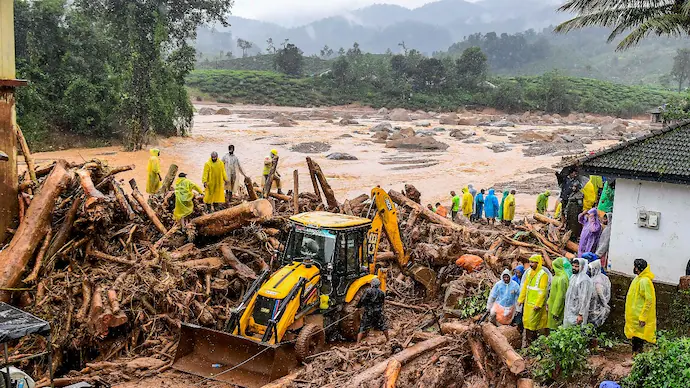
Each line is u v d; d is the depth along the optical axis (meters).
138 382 10.94
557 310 11.11
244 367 10.98
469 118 101.31
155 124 54.75
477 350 10.95
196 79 135.50
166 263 13.74
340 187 37.03
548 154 56.06
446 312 14.11
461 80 140.00
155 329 12.64
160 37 50.62
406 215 20.53
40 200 13.38
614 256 14.19
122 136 51.75
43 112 47.50
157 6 52.09
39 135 46.19
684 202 13.32
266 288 11.55
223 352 11.24
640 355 9.75
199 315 12.88
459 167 47.00
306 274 12.08
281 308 11.23
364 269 13.44
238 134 67.12
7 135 14.58
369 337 13.05
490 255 16.05
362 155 52.94
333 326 12.76
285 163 45.91
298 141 61.62
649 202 13.69
